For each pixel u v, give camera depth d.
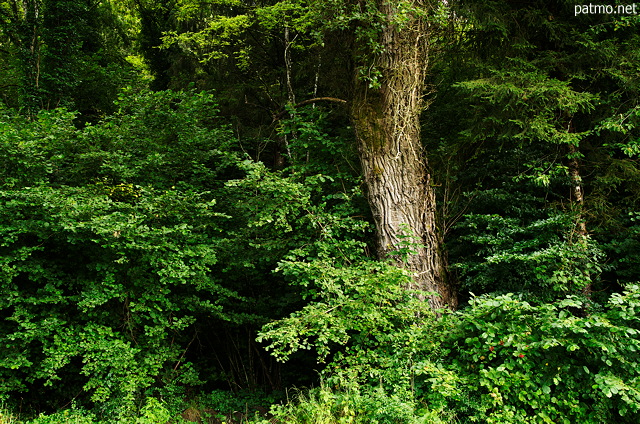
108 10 15.33
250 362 7.74
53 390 6.04
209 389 7.70
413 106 5.92
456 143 7.00
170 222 6.19
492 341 4.02
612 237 6.17
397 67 5.76
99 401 5.56
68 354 5.14
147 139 7.23
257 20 9.82
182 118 7.69
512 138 6.46
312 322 4.50
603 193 6.22
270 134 10.70
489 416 3.69
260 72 11.27
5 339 5.11
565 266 5.14
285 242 6.03
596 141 6.71
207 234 6.90
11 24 11.05
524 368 3.77
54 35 11.10
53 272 5.62
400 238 5.53
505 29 6.33
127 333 5.92
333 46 6.91
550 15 6.55
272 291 7.75
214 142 7.87
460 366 4.17
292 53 11.16
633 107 5.87
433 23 6.21
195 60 11.63
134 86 11.32
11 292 5.14
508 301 3.96
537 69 6.12
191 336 7.70
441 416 3.76
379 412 3.64
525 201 6.43
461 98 7.46
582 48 6.27
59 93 11.17
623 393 3.26
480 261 6.37
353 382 4.18
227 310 7.41
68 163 6.86
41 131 6.59
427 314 4.92
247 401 6.88
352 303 4.64
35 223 5.20
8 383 5.17
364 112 5.88
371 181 5.84
